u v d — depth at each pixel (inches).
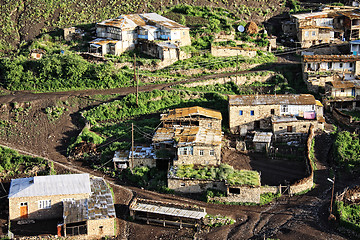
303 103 3427.7
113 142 3289.9
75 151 3235.7
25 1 5027.1
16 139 3388.3
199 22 4889.3
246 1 5452.8
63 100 3759.8
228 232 2603.3
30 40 4596.5
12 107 3671.3
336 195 2792.8
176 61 4308.6
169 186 2925.7
